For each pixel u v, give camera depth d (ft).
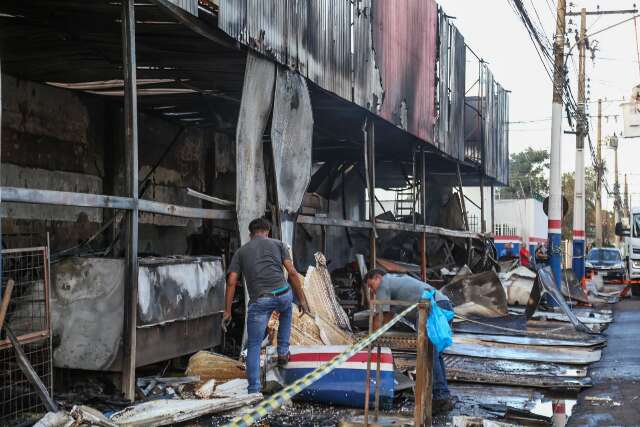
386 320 23.48
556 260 62.64
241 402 21.65
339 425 19.88
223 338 29.37
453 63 61.46
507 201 121.60
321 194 65.57
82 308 22.25
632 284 82.99
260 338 22.67
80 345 22.15
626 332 44.57
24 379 20.51
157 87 36.37
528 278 62.80
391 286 22.91
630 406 24.20
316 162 67.31
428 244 73.00
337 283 54.70
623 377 29.55
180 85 35.96
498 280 50.16
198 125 46.65
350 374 22.75
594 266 114.32
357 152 63.41
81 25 26.96
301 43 33.37
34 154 33.58
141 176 41.78
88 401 21.17
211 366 25.17
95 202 20.45
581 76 83.71
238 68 32.83
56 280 22.48
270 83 30.71
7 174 31.76
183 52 30.14
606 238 252.42
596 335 41.81
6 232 30.94
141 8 24.21
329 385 22.66
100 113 38.81
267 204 32.19
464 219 69.05
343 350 23.30
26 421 18.70
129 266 22.04
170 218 44.32
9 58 30.66
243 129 29.07
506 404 24.75
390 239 73.87
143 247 41.57
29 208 32.55
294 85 32.86
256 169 29.89
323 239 52.60
